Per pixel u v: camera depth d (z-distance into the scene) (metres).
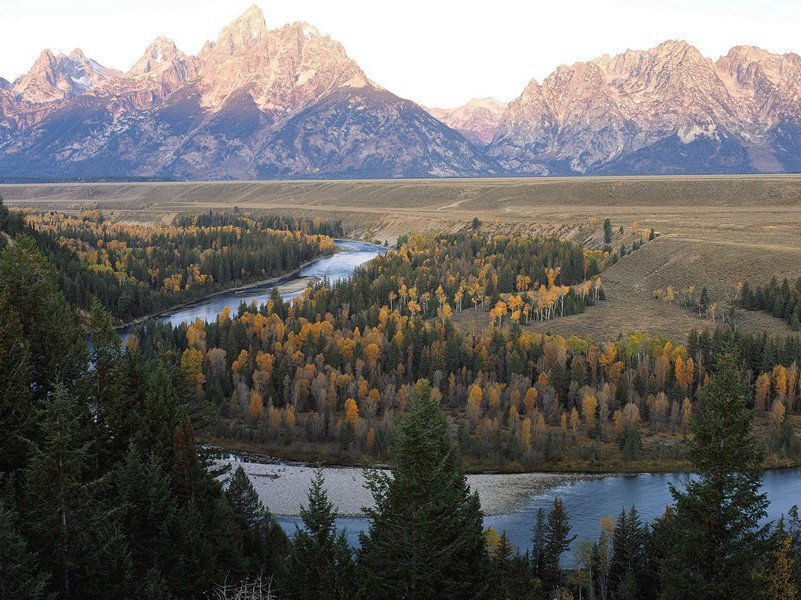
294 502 98.12
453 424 123.00
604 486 104.56
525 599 59.34
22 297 58.84
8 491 43.16
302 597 40.03
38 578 37.78
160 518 47.69
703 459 36.66
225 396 134.62
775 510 90.69
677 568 37.34
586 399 121.44
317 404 127.12
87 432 51.59
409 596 38.22
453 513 40.25
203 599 46.97
